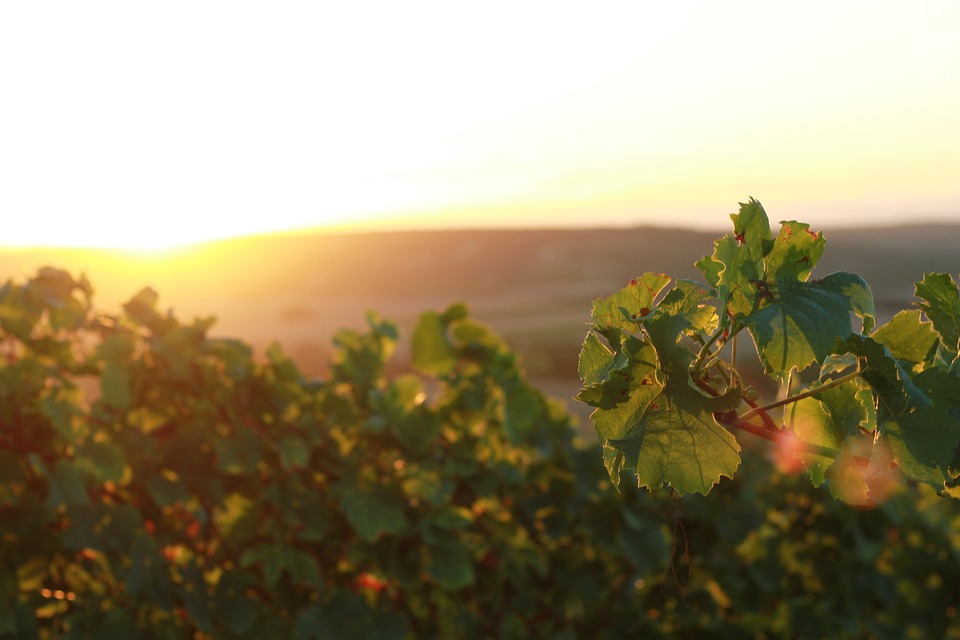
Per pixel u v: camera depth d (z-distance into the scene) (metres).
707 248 2.29
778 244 0.92
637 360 0.85
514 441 3.29
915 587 4.39
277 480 2.86
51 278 2.69
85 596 2.57
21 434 2.52
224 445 2.71
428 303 55.69
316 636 2.88
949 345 1.04
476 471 3.16
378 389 3.21
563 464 3.37
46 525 2.52
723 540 3.68
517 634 3.24
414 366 3.45
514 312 50.31
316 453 2.96
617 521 3.41
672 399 0.84
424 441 3.06
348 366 3.20
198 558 2.80
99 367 2.71
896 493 4.27
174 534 2.76
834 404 0.94
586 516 3.40
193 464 2.72
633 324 0.92
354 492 2.90
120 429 2.62
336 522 3.02
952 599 4.39
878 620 4.33
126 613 2.48
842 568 4.04
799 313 0.87
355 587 3.09
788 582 4.04
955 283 1.03
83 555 2.56
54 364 2.67
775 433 0.96
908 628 4.40
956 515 4.57
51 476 2.43
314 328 46.25
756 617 3.93
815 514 4.03
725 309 0.87
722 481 3.73
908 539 4.41
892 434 0.88
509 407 3.29
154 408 2.73
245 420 2.81
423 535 2.93
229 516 2.88
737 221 0.90
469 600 3.23
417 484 3.04
